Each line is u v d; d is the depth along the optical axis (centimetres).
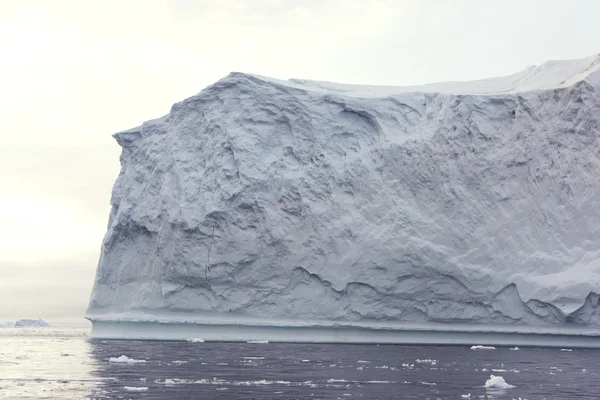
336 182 5341
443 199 5194
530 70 6206
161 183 5656
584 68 5662
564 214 5066
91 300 5747
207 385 2706
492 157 5244
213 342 5166
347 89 6147
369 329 5141
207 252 5294
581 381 2941
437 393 2564
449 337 5103
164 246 5434
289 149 5444
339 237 5212
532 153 5178
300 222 5278
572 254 5003
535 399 2456
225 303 5284
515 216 5128
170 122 5844
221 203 5306
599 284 4762
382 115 5528
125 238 5725
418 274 5097
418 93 5675
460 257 5088
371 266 5131
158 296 5456
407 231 5156
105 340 5497
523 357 4003
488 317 5044
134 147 5988
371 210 5256
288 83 5819
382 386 2730
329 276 5162
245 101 5578
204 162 5562
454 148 5278
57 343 5922
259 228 5278
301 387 2670
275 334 5216
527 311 4956
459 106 5338
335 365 3434
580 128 5122
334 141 5472
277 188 5344
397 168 5312
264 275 5256
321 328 5159
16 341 6369
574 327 4847
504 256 5069
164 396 2431
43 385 2727
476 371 3253
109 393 2498
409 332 5131
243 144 5422
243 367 3319
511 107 5341
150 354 4034
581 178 5081
